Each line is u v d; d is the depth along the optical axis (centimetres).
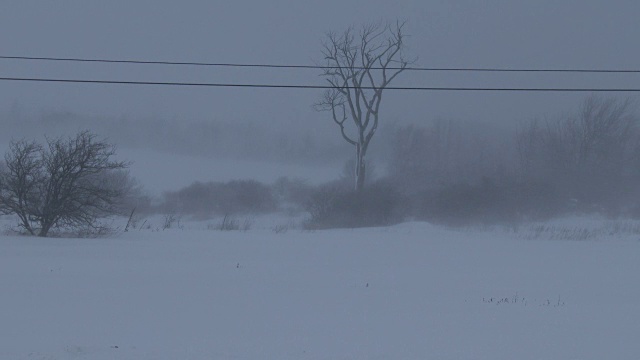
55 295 1953
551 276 2717
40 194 3934
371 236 4816
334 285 2305
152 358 1255
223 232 4694
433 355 1312
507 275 2727
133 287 2139
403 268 2911
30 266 2606
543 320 1703
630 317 1764
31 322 1580
